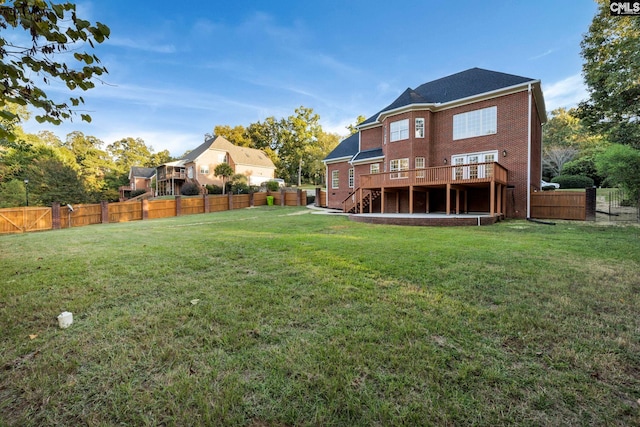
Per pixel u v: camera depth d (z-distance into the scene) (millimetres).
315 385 1965
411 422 1654
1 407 1817
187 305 3357
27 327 2871
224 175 31469
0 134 2381
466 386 1940
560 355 2283
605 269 4574
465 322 2836
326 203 23047
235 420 1696
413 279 4133
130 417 1731
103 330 2783
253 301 3426
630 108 11805
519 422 1655
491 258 5293
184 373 2121
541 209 13211
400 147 16641
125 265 5152
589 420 1665
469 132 15016
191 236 8711
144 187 44531
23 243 8062
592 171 24844
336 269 4691
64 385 2002
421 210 16750
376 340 2521
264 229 10359
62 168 24406
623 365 2162
